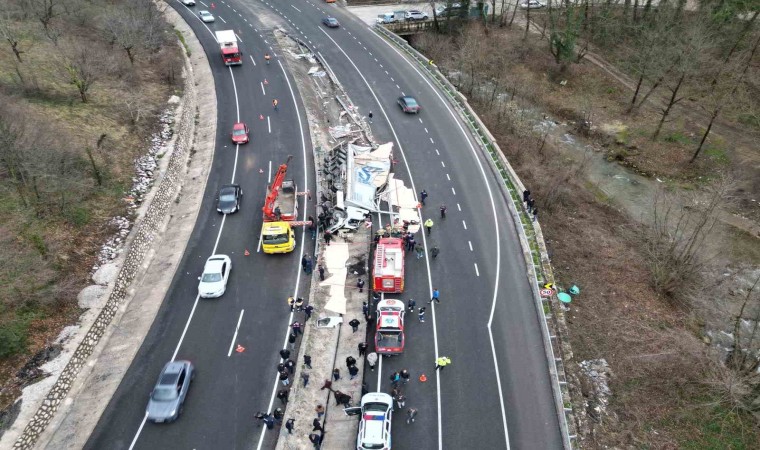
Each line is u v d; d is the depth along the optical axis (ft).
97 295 103.91
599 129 187.52
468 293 114.11
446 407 92.07
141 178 133.59
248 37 225.56
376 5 263.70
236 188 136.77
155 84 174.50
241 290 113.80
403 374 94.38
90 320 99.35
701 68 183.52
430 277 117.91
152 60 187.52
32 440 83.30
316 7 260.83
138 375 96.58
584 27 230.48
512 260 122.62
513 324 107.34
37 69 154.40
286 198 138.72
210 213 134.41
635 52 201.77
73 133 134.82
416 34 242.78
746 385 93.81
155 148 145.69
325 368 97.71
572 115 195.62
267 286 114.73
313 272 118.32
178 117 160.97
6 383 86.74
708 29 179.73
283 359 98.63
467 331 105.70
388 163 152.66
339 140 164.76
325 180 144.36
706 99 189.37
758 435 91.97
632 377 101.60
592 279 123.03
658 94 197.47
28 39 165.48
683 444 90.38
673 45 186.50
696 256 120.06
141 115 154.81
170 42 207.62
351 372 94.94
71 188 119.85
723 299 117.08
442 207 134.10
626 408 96.07
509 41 229.66
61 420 88.28
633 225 141.18
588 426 91.86
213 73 197.98
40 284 99.35
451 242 127.65
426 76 203.92
